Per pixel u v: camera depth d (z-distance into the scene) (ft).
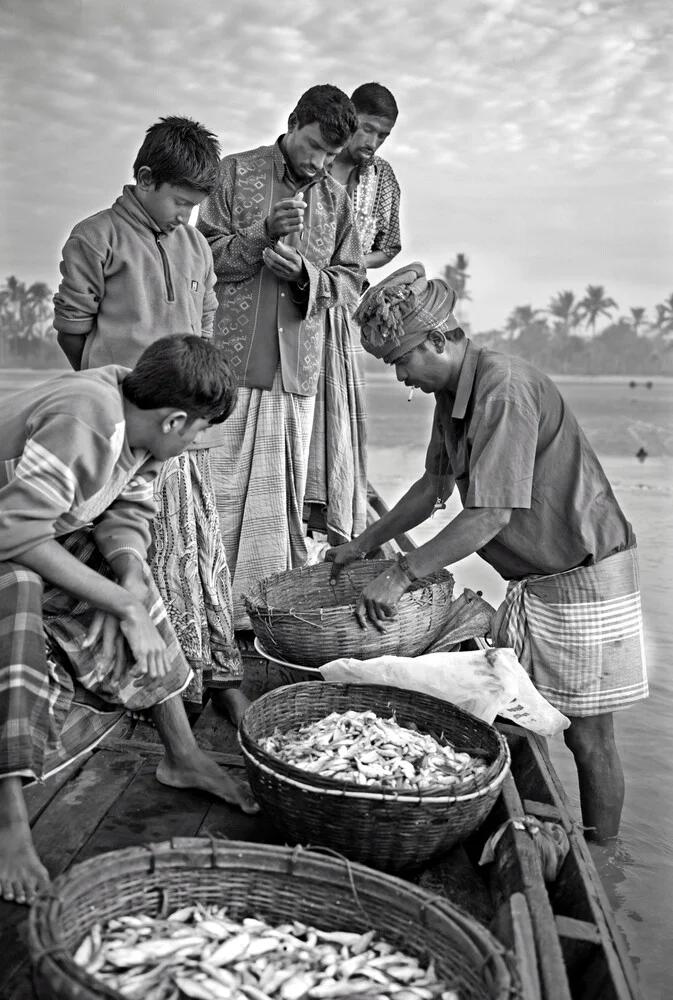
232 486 12.28
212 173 9.12
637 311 311.47
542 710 9.32
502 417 9.17
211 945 5.52
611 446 78.13
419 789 6.45
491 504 9.16
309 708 8.48
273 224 11.53
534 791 8.41
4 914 6.15
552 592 9.97
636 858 10.25
